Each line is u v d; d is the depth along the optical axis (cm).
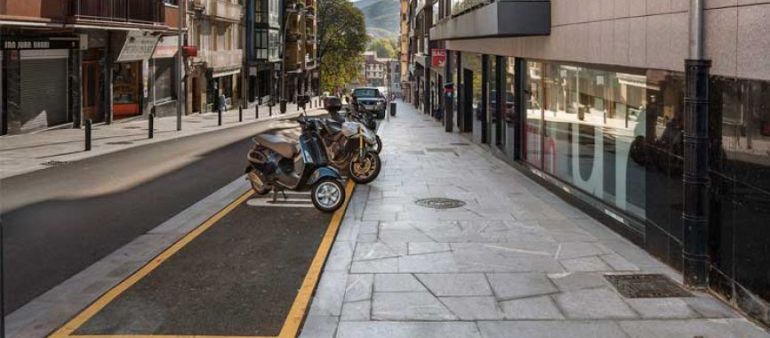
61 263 676
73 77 2523
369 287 582
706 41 559
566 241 750
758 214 486
